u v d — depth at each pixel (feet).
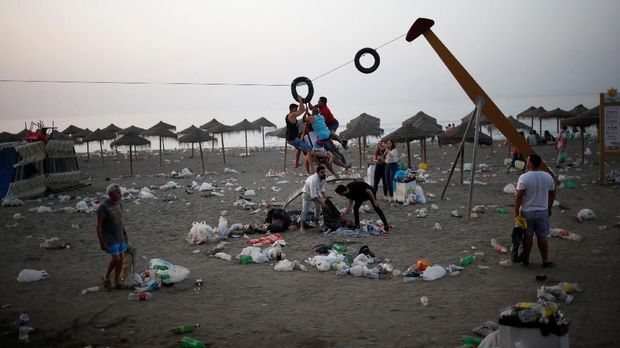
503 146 133.90
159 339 22.65
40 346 22.22
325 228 43.83
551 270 30.55
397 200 55.57
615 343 20.21
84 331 23.79
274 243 39.47
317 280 30.89
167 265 33.63
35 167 73.51
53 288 30.73
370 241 40.06
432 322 23.45
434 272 30.22
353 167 99.91
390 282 29.96
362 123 104.22
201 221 50.93
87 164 132.67
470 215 46.91
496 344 18.95
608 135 64.39
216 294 28.81
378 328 23.04
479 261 33.42
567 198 55.16
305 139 56.54
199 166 116.67
